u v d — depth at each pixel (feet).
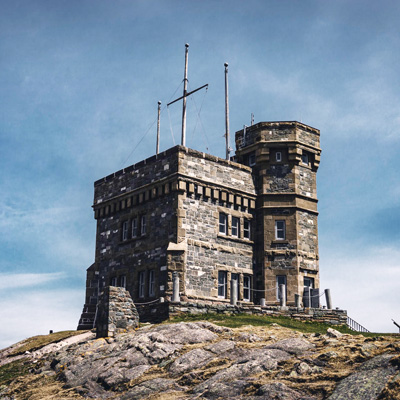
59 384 71.10
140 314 105.09
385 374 48.19
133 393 59.11
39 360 86.22
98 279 131.85
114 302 88.12
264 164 131.23
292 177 129.90
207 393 53.31
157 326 85.05
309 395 48.70
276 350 62.80
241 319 97.14
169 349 70.23
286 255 124.98
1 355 99.30
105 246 132.77
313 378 51.96
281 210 127.95
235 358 63.77
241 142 137.59
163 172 120.47
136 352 71.46
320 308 111.65
